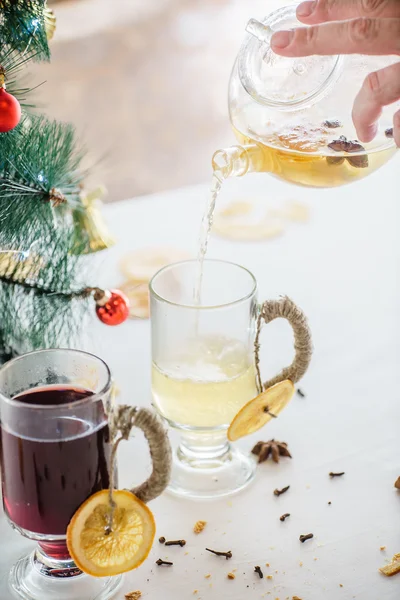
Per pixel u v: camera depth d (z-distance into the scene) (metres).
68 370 0.73
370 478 0.81
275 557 0.74
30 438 0.68
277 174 0.81
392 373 0.92
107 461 0.70
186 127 2.55
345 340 0.96
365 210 1.16
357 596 0.71
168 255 1.05
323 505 0.78
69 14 3.24
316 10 0.76
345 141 0.77
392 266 1.07
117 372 0.92
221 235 1.10
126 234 1.09
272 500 0.79
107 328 0.97
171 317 0.78
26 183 0.82
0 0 0.76
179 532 0.76
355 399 0.89
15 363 0.72
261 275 1.04
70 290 0.85
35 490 0.69
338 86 0.77
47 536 0.70
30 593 0.71
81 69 2.84
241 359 0.79
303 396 0.89
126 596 0.71
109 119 2.57
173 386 0.78
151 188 2.23
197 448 0.83
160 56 2.96
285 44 0.74
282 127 0.77
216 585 0.72
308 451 0.83
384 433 0.85
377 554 0.74
